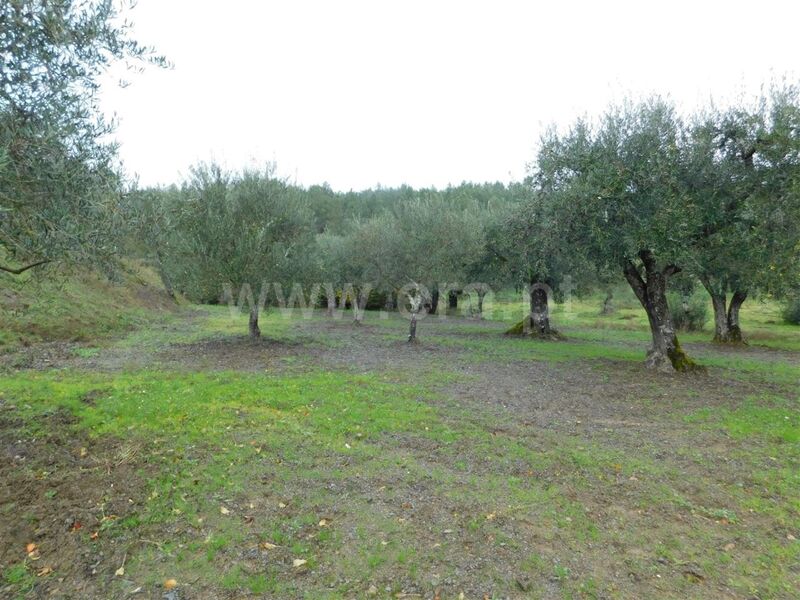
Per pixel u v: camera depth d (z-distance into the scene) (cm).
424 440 662
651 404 902
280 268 1416
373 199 5066
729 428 758
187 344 1486
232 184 1409
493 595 350
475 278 2125
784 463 616
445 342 1756
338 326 2256
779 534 449
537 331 2003
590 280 2003
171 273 1380
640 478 561
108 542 396
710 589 367
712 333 2442
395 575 369
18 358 1133
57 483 485
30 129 384
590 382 1089
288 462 564
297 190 1517
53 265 509
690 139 995
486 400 902
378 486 514
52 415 695
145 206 562
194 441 614
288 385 940
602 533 439
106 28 423
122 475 509
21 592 336
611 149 1008
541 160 1199
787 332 2423
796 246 898
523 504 486
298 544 403
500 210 2080
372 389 941
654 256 982
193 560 378
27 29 375
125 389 861
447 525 440
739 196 951
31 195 393
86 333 1544
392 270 1861
